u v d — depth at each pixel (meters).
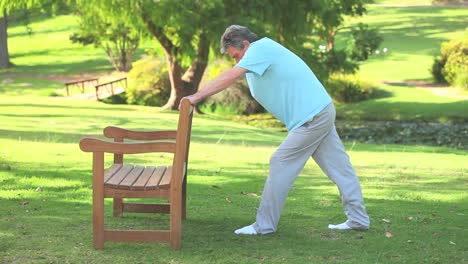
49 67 39.41
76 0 23.09
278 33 23.75
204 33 22.70
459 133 22.97
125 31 33.56
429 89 32.78
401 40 47.09
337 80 30.17
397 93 31.27
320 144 5.23
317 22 26.50
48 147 10.66
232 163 9.89
